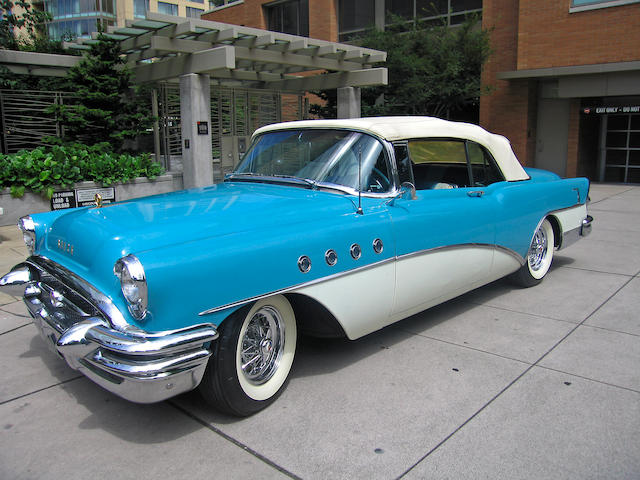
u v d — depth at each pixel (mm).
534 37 15273
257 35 10344
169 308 2629
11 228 8750
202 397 3406
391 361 3893
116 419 3156
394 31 16516
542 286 5754
